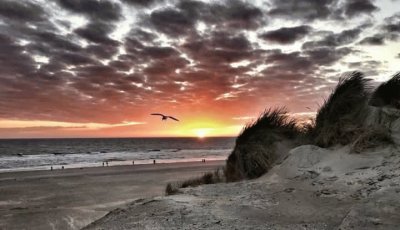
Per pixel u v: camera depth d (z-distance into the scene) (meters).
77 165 39.09
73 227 12.09
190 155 59.25
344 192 4.42
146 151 81.31
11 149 95.38
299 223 3.64
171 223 3.93
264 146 7.43
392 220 3.20
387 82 7.16
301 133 7.66
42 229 11.93
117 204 15.62
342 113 6.84
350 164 5.25
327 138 6.38
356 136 5.86
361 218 3.32
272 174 6.04
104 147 114.31
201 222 3.89
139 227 3.90
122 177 25.02
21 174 28.02
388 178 4.39
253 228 3.59
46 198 17.45
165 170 29.00
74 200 16.81
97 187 20.64
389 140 5.38
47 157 56.69
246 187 5.37
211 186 5.72
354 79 7.17
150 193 18.14
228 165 8.08
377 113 6.15
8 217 13.52
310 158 5.80
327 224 3.52
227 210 4.30
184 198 5.07
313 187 4.87
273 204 4.41
